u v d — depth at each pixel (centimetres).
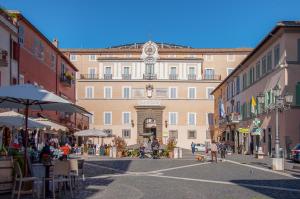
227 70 8725
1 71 3425
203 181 1952
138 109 8338
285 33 4009
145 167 2941
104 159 4162
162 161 3756
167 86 8388
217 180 2002
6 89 1355
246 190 1606
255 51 4934
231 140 6644
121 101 8375
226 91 7188
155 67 8544
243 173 2423
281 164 2669
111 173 2427
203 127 8331
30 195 1451
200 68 8556
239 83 6162
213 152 3612
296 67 3997
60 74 5912
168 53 8819
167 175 2289
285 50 4009
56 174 1422
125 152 4909
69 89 6575
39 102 1490
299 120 3978
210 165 3181
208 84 8406
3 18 3453
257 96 4991
